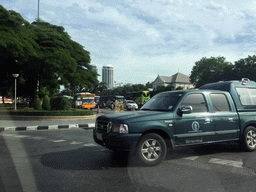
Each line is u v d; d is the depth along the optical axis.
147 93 44.97
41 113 15.08
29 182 3.59
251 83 6.42
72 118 15.10
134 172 4.14
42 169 4.30
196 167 4.47
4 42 16.97
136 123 4.45
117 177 3.86
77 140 7.67
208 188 3.38
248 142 5.84
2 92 35.34
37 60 21.50
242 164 4.70
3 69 25.78
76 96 39.44
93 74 28.03
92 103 35.25
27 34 21.23
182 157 5.29
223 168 4.41
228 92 5.88
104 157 5.28
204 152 5.83
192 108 5.14
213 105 5.45
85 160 5.00
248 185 3.51
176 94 5.37
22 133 9.45
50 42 22.84
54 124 12.25
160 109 5.13
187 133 4.91
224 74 50.72
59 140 7.66
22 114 15.16
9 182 3.58
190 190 3.30
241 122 5.70
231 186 3.46
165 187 3.41
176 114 4.88
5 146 6.63
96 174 4.02
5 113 15.09
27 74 26.80
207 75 59.94
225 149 6.19
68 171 4.19
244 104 5.93
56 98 17.73
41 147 6.47
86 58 27.23
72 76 23.70
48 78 26.28
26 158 5.17
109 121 4.69
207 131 5.18
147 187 3.41
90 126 12.23
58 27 27.30
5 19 18.86
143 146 4.52
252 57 45.84
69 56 22.64
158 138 4.59
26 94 33.75
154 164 4.52
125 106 36.41
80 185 3.47
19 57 20.84
